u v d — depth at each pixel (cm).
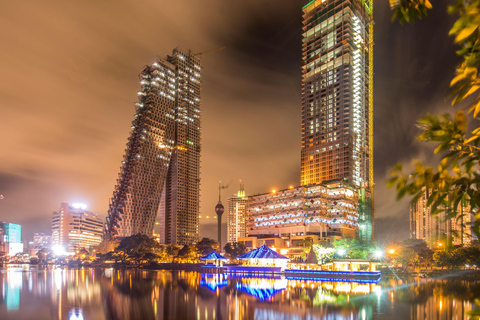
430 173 356
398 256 14212
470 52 338
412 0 421
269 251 12788
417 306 4938
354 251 13962
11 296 6531
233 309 4872
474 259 11625
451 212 360
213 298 5988
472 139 345
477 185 352
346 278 10225
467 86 341
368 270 11050
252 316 4372
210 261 19462
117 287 8169
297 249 18988
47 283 9444
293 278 10900
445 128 343
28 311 4906
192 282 9475
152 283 9238
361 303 5244
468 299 5612
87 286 8494
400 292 6625
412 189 359
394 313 4419
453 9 322
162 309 4959
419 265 13938
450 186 360
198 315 4497
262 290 7162
